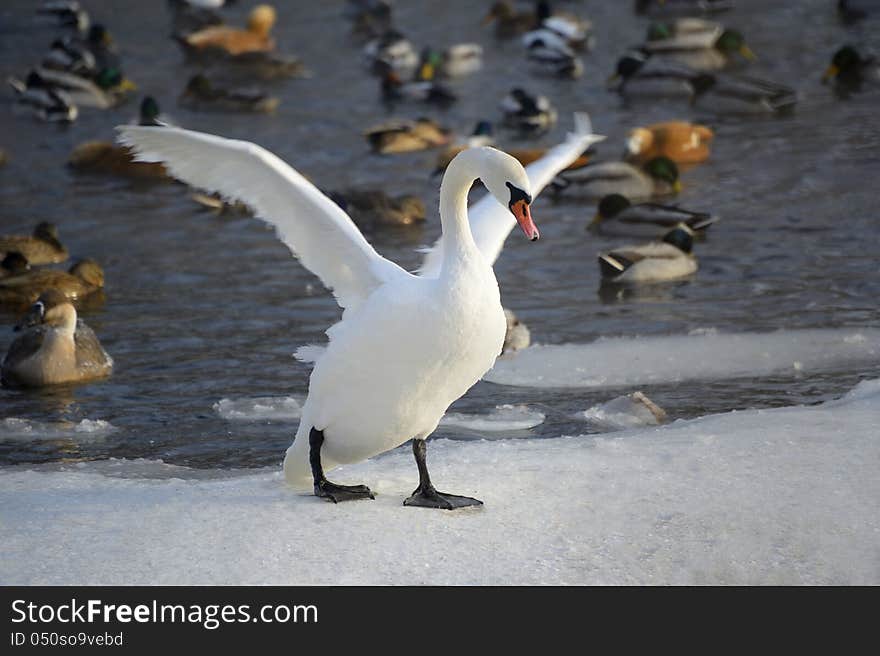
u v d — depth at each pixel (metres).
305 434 9.70
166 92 37.00
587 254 22.67
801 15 44.44
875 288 19.53
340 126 33.09
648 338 17.59
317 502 9.90
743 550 9.20
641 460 10.89
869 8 43.91
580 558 9.06
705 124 32.03
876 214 23.70
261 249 22.91
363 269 9.44
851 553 9.16
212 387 16.05
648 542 9.30
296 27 46.03
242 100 34.28
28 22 46.72
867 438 11.19
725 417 12.30
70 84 35.50
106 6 49.53
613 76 36.75
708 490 10.11
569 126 32.94
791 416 12.12
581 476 10.52
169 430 14.43
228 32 42.03
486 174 9.00
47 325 16.42
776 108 32.91
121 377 16.56
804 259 21.33
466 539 9.29
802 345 16.84
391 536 9.28
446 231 9.07
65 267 22.19
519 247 23.27
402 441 9.58
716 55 37.91
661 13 46.56
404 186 27.83
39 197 26.70
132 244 23.38
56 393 15.98
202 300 20.00
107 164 28.61
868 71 35.06
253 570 8.80
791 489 10.09
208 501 10.13
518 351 17.17
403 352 8.94
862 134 29.83
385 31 44.22
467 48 39.38
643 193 26.36
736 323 18.16
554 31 41.03
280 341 17.92
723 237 22.92
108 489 11.04
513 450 11.47
